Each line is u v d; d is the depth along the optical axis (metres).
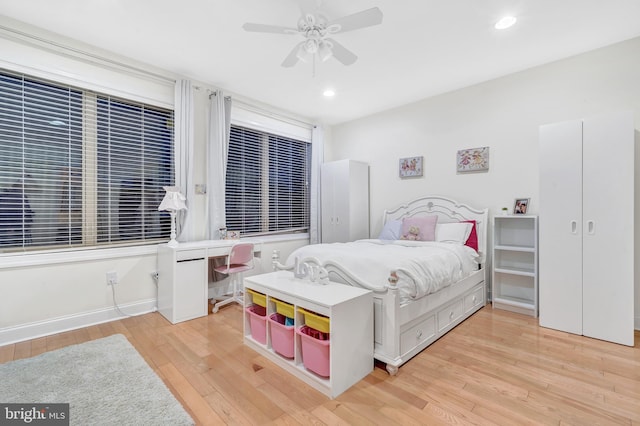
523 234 3.30
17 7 2.23
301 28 2.03
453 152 3.84
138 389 1.82
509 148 3.41
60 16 2.35
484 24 2.46
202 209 3.59
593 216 2.55
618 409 1.65
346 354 1.87
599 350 2.33
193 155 3.43
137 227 3.15
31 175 2.56
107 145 2.96
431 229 3.53
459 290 2.85
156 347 2.41
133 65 3.02
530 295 3.28
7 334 2.42
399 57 2.99
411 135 4.25
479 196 3.63
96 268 2.86
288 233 4.77
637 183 2.69
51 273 2.62
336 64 3.14
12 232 2.48
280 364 2.13
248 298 2.50
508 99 3.40
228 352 2.34
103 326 2.81
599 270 2.52
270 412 1.65
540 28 2.52
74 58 2.71
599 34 2.62
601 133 2.52
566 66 3.04
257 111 4.22
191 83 3.41
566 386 1.86
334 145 5.26
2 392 1.77
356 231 4.53
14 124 2.49
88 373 1.99
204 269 3.14
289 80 3.51
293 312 2.06
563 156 2.70
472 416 1.60
